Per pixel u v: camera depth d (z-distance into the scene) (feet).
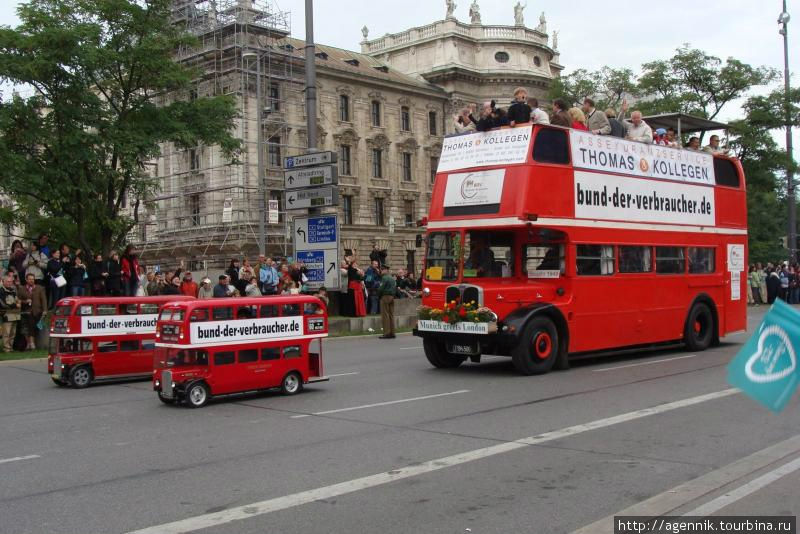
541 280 47.03
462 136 47.57
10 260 65.16
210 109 104.83
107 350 44.34
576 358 52.06
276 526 17.76
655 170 53.42
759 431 28.04
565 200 45.98
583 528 17.13
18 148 90.38
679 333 55.06
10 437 29.07
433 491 20.52
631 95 170.71
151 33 99.14
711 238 58.65
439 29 236.84
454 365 49.37
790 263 138.92
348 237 207.00
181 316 35.35
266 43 183.32
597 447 25.52
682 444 25.91
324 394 38.45
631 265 50.72
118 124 96.12
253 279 70.90
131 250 70.44
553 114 48.21
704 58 144.56
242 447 26.27
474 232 46.11
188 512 18.92
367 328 80.38
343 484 21.29
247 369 36.94
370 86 214.28
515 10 246.27
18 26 88.17
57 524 18.11
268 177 179.22
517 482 21.33
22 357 56.39
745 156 146.20
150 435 28.81
